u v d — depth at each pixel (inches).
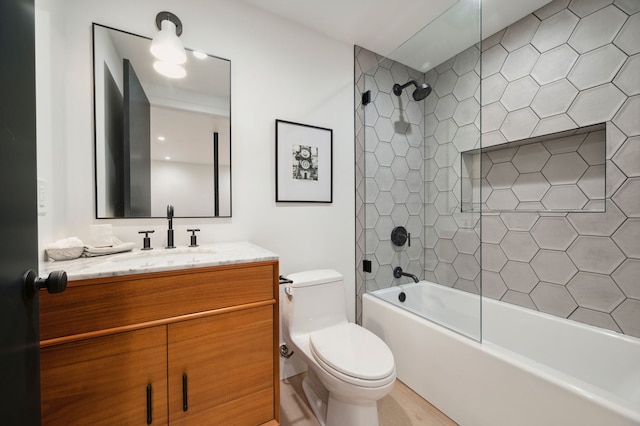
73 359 29.1
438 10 62.0
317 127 68.5
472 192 59.4
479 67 55.8
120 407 31.3
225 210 56.5
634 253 47.8
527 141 63.6
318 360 45.7
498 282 68.3
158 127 50.3
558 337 55.6
